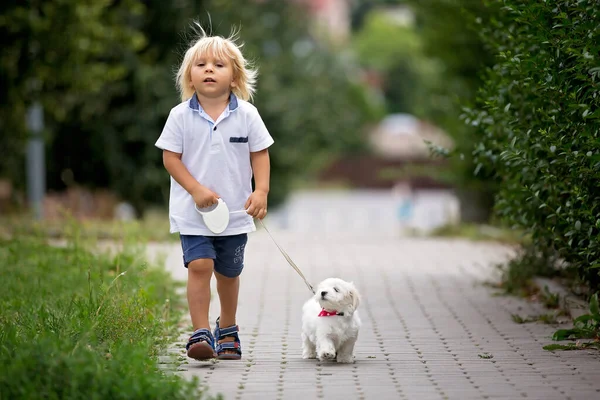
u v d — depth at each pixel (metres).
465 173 28.59
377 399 8.03
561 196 12.11
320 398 8.07
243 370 9.32
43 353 7.86
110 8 32.84
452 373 9.15
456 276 17.42
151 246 22.16
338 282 9.41
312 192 88.31
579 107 10.04
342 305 9.39
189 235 9.60
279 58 49.03
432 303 14.19
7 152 33.41
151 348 9.82
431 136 83.62
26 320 10.57
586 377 8.89
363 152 90.75
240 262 9.83
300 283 16.67
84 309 10.64
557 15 10.44
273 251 22.42
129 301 11.08
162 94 36.16
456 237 27.70
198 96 9.79
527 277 15.05
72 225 17.14
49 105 28.62
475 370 9.30
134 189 37.34
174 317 12.45
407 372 9.21
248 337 11.47
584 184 10.64
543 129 10.98
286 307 13.95
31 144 30.72
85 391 7.36
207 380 8.82
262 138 9.80
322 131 56.22
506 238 24.48
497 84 13.02
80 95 33.44
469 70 25.02
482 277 17.16
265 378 8.91
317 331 9.49
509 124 11.80
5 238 18.80
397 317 12.93
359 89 91.19
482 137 13.38
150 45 36.72
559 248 12.44
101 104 34.94
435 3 24.22
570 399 7.98
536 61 10.74
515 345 10.71
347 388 8.46
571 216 11.05
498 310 13.38
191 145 9.65
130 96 36.47
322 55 68.06
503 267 17.62
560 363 9.61
